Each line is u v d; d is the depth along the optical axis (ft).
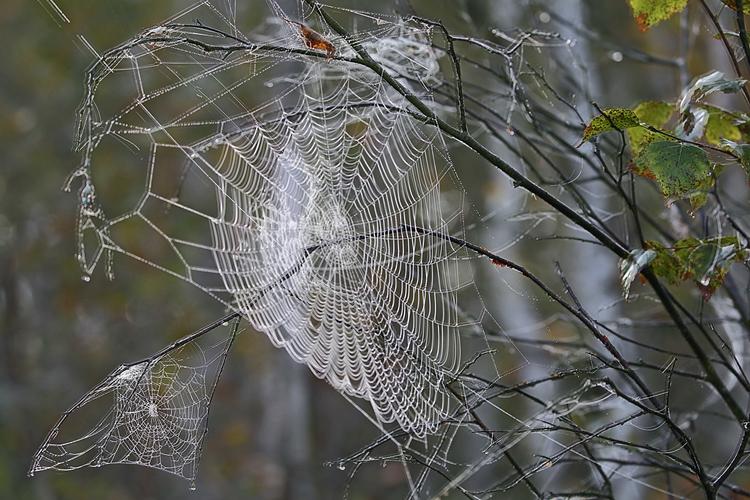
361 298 21.65
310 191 22.12
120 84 50.21
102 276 59.67
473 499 16.46
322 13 15.37
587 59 32.81
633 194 15.61
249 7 32.99
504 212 42.11
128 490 54.19
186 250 59.88
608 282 35.99
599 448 21.77
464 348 39.81
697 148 14.30
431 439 29.40
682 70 23.95
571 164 31.32
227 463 57.77
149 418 18.53
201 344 57.52
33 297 60.70
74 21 55.06
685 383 34.01
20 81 61.36
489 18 28.96
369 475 54.24
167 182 56.80
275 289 21.15
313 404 53.21
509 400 46.83
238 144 25.58
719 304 24.73
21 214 60.44
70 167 60.34
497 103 26.81
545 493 17.39
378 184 24.25
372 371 20.03
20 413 53.78
